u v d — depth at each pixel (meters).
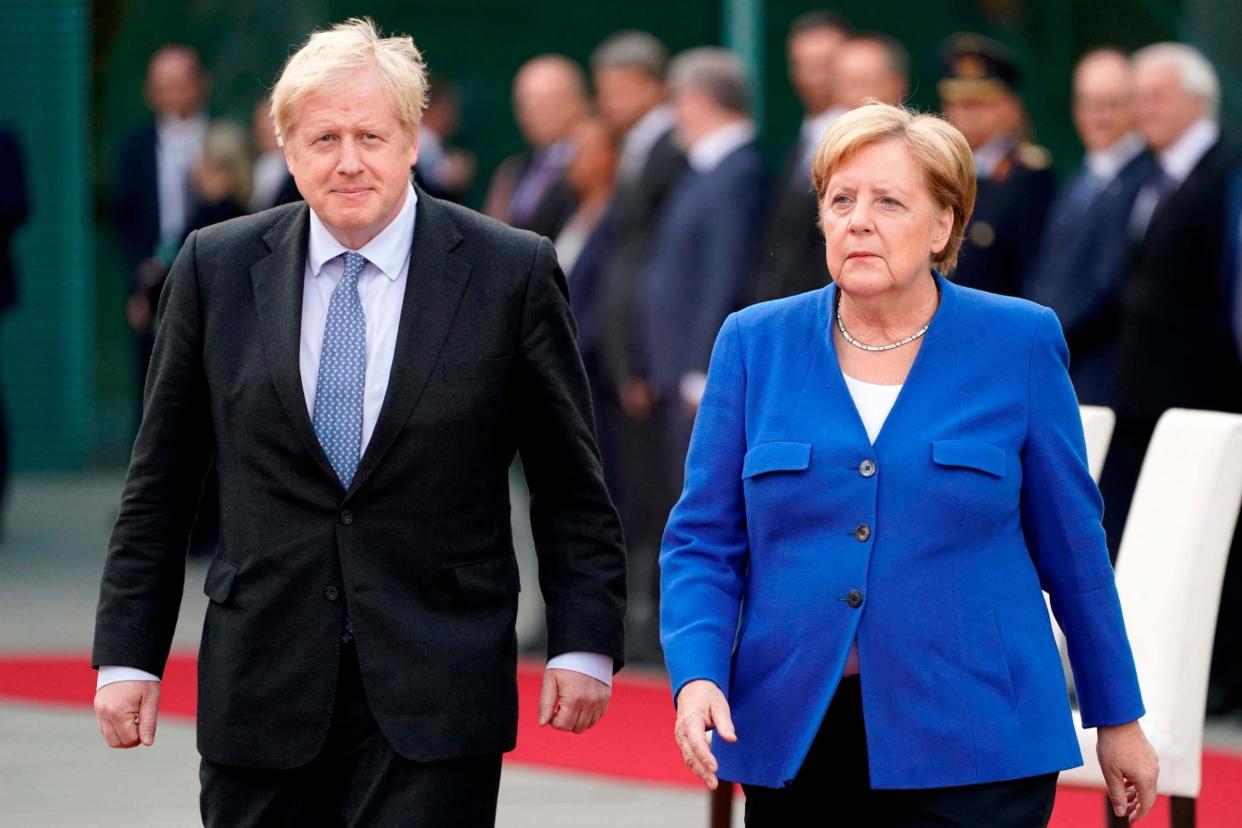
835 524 6.80
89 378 28.84
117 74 28.33
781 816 6.99
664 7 26.58
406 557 7.09
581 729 7.43
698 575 7.04
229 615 7.16
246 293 7.25
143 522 7.36
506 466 7.38
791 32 25.47
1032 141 23.47
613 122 17.17
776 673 6.84
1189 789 9.16
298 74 7.01
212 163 22.31
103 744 13.68
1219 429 9.21
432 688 7.04
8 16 28.14
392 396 7.06
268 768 7.10
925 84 24.59
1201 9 21.64
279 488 7.11
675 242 16.06
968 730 6.67
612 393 17.20
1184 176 14.24
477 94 26.97
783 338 7.08
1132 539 9.54
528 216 18.17
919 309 6.98
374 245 7.20
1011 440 6.86
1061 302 14.80
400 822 7.01
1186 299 14.18
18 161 22.31
